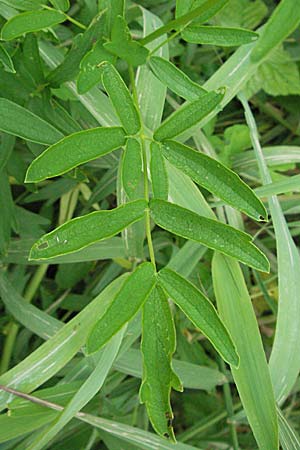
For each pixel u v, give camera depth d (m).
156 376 0.25
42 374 0.33
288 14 0.36
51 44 0.38
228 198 0.26
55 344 0.34
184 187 0.34
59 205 0.49
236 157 0.45
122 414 0.41
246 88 0.52
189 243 0.37
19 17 0.27
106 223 0.25
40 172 0.24
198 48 0.52
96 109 0.35
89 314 0.34
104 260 0.48
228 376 0.43
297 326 0.34
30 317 0.40
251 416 0.32
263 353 0.33
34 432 0.38
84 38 0.30
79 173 0.35
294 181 0.36
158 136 0.26
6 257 0.41
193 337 0.48
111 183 0.43
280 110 0.56
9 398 0.33
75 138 0.25
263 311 0.53
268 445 0.32
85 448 0.43
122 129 0.25
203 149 0.43
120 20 0.27
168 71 0.30
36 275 0.45
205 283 0.44
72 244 0.24
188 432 0.45
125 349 0.35
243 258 0.26
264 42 0.37
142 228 0.38
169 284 0.25
